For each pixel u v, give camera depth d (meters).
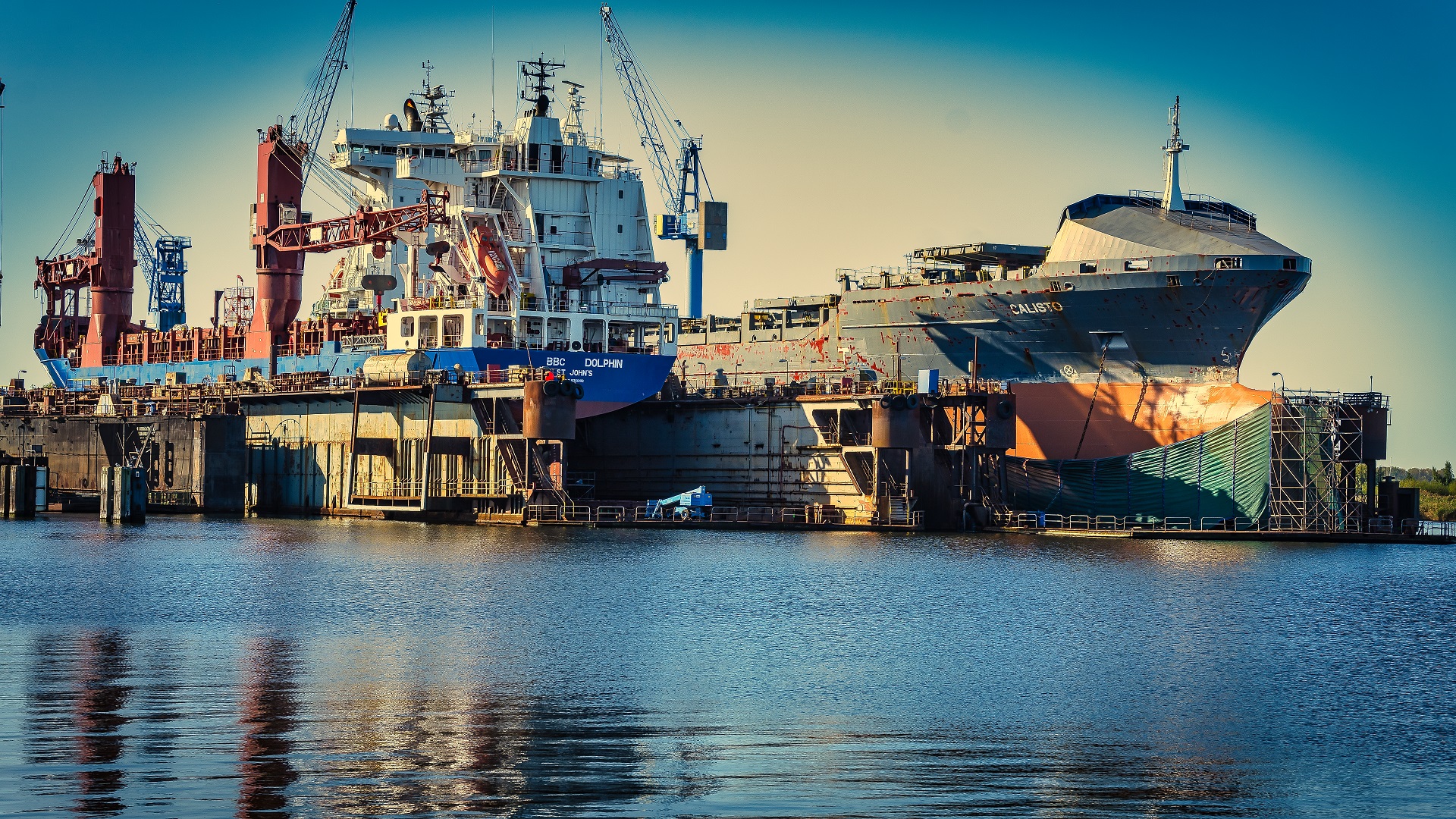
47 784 32.66
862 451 104.12
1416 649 54.25
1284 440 100.44
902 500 102.94
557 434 103.12
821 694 44.53
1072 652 52.88
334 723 39.38
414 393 110.50
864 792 33.28
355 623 58.00
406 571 76.25
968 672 48.62
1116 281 102.19
